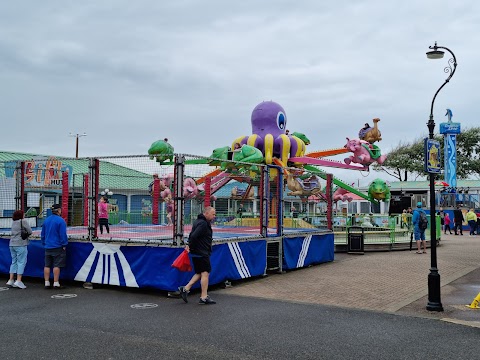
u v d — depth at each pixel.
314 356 5.81
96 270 10.48
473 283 11.58
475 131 57.47
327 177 16.22
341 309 8.46
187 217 13.39
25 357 5.73
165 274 9.60
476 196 43.03
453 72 8.69
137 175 14.07
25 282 11.53
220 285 10.91
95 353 5.89
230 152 20.89
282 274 12.86
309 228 16.34
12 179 13.79
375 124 23.38
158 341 6.39
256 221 15.65
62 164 14.84
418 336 6.72
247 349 6.07
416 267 14.32
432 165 8.55
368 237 20.80
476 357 5.80
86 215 14.34
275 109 23.11
